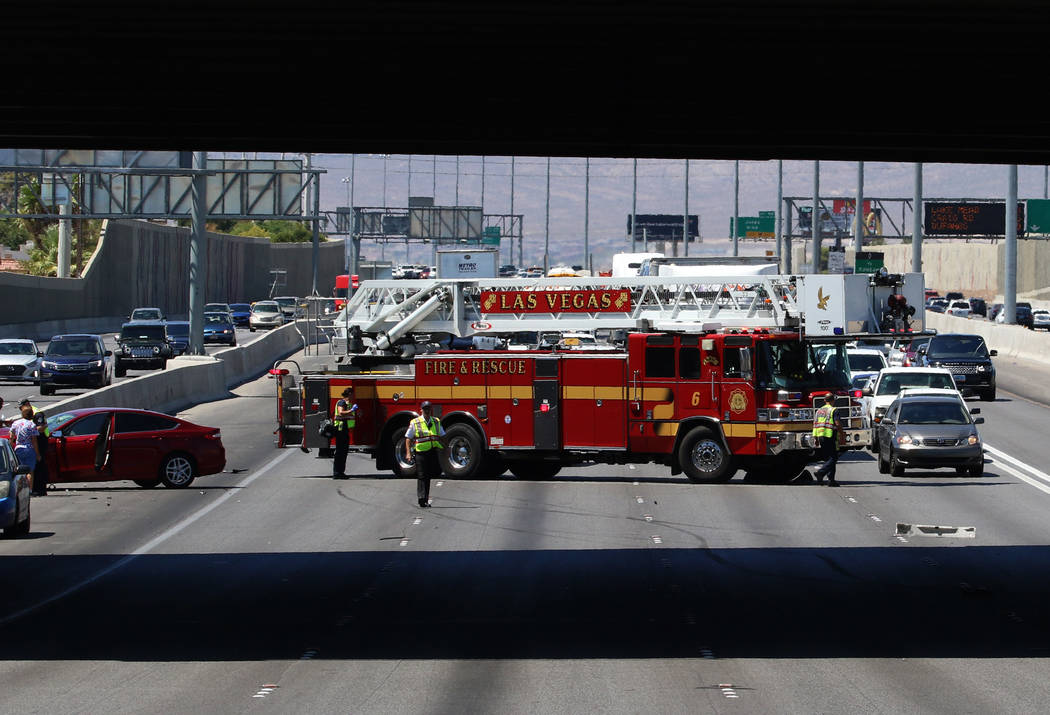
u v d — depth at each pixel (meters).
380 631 36.75
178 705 28.97
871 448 82.31
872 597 40.94
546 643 35.09
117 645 35.28
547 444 66.88
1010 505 59.84
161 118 42.38
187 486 66.19
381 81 37.34
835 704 28.69
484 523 55.19
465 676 31.52
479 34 32.72
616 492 63.88
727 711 28.12
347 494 63.69
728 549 49.25
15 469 52.50
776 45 33.53
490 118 42.19
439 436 59.66
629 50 34.12
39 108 40.94
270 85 37.78
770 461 65.56
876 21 31.11
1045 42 32.50
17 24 31.97
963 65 35.06
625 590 42.00
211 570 46.03
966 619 37.84
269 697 29.66
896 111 40.72
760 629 36.66
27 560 48.16
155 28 32.19
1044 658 33.16
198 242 116.81
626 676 31.41
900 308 80.81
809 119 42.09
